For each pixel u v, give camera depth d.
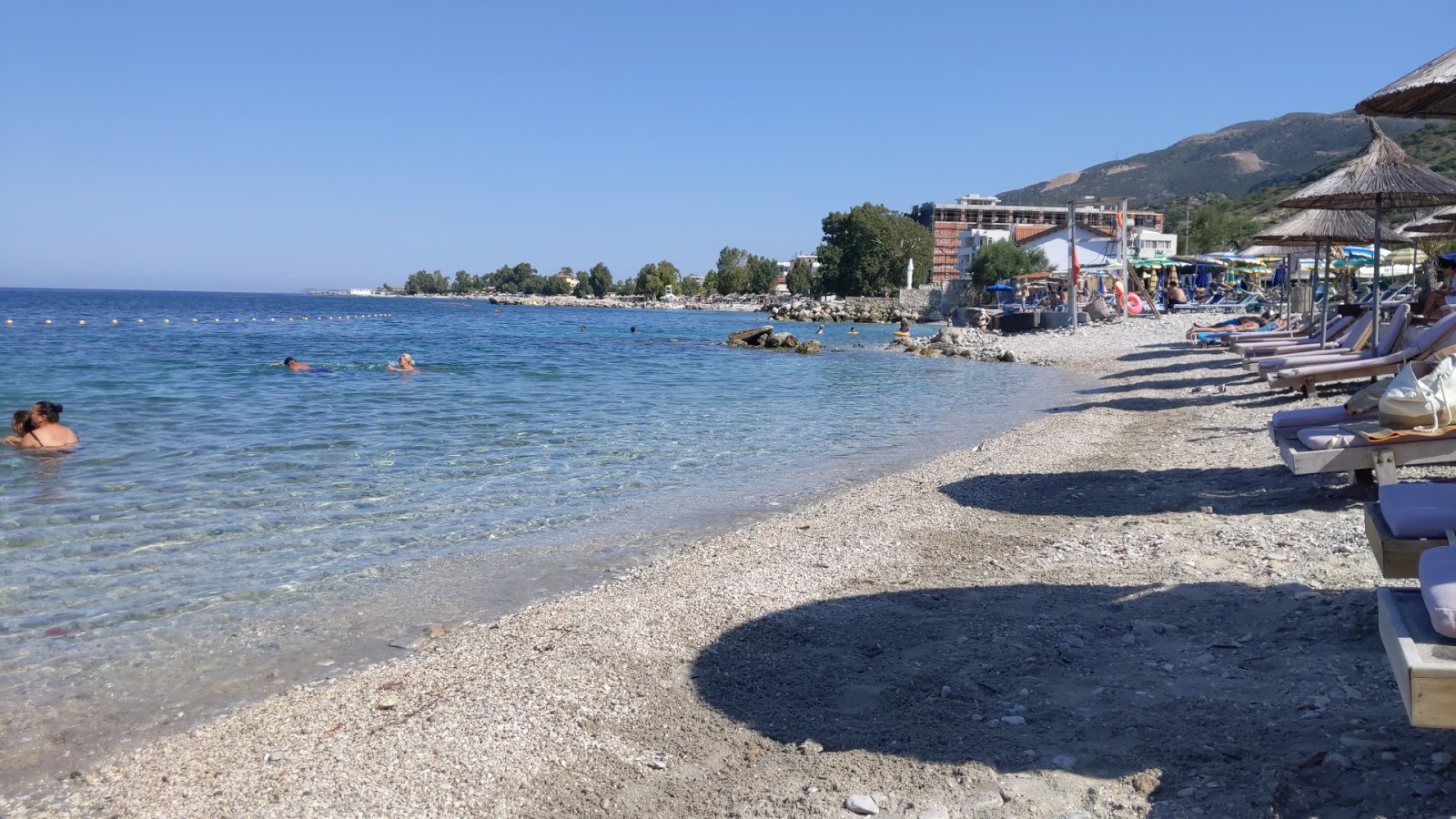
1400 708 4.23
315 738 4.77
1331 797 3.55
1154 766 3.95
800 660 5.61
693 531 9.52
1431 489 4.50
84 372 27.22
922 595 6.79
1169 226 133.75
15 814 4.13
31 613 6.89
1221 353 29.67
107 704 5.37
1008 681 5.07
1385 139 13.66
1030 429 16.03
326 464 12.97
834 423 18.20
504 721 4.85
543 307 164.50
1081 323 46.38
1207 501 9.16
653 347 47.44
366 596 7.37
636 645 5.92
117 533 9.10
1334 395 16.20
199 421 17.27
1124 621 5.91
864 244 107.62
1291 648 5.12
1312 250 30.86
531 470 12.77
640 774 4.27
